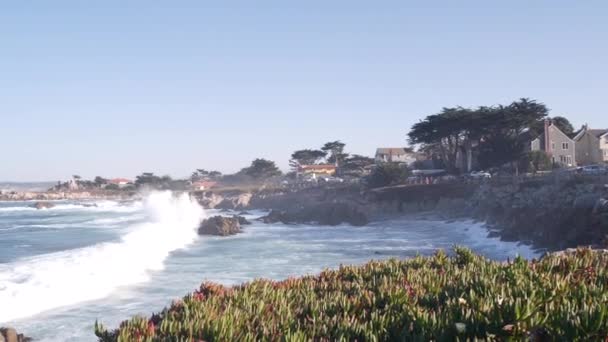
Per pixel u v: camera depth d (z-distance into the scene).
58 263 30.81
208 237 57.16
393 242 52.25
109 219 85.25
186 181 196.62
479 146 98.88
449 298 7.35
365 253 43.31
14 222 81.06
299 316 7.48
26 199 179.12
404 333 6.11
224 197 136.50
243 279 29.66
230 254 41.03
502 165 93.88
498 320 5.91
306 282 9.52
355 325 6.54
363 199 91.00
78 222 79.06
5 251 42.12
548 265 9.16
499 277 8.60
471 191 81.31
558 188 57.94
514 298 6.79
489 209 67.44
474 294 7.16
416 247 47.75
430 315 6.53
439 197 84.56
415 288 8.30
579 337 5.40
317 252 43.53
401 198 87.12
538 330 5.64
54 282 25.75
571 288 7.20
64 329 19.09
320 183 125.88
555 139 96.12
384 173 99.94
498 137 93.62
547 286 7.41
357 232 65.00
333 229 70.38
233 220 64.56
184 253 41.47
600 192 47.38
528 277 8.33
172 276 29.94
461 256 10.91
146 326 6.66
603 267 8.96
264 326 6.60
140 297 24.36
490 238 51.78
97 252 35.66
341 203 84.75
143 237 46.50
